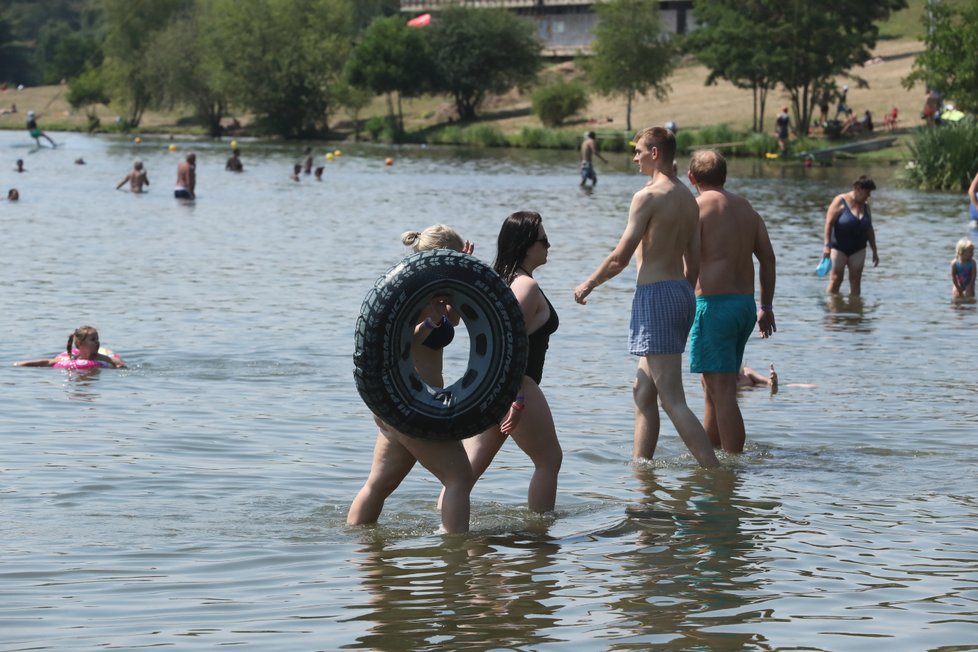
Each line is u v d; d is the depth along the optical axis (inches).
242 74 4596.5
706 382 447.8
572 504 365.1
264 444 437.4
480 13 4404.5
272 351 629.3
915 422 481.1
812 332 705.6
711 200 434.6
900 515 353.4
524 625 261.0
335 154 3260.3
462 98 4520.2
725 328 430.6
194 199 1748.3
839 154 2854.3
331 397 523.8
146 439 441.4
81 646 247.1
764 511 358.0
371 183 2185.0
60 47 7160.4
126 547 316.5
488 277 326.6
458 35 4357.8
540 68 4463.6
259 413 489.7
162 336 669.3
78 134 4869.6
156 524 338.3
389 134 4212.6
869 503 366.9
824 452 433.4
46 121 5625.0
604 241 1230.9
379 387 320.8
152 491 372.5
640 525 342.3
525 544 323.6
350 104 4458.7
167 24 5113.2
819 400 523.5
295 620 263.4
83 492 369.4
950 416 491.8
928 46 2487.7
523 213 356.8
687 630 259.3
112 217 1448.1
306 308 780.0
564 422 478.3
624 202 1758.1
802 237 1269.7
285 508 356.8
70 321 716.7
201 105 4869.6
